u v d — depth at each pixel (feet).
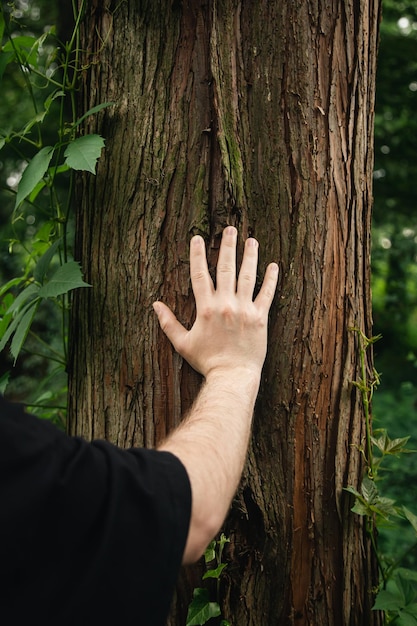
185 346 4.28
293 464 4.62
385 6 20.31
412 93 19.60
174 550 2.81
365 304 5.10
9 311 5.16
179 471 3.01
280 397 4.60
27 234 23.56
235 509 4.45
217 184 4.43
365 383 4.92
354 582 4.88
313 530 4.68
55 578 2.61
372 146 5.21
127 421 4.70
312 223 4.60
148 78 4.60
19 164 23.47
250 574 4.55
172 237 4.52
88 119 4.91
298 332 4.61
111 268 4.76
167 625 4.60
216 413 3.59
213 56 4.42
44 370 20.62
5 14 5.07
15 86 20.99
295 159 4.54
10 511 2.54
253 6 4.49
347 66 4.76
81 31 5.04
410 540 11.34
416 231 21.49
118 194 4.71
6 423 2.71
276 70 4.51
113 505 2.73
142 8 4.63
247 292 4.23
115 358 4.75
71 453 2.85
